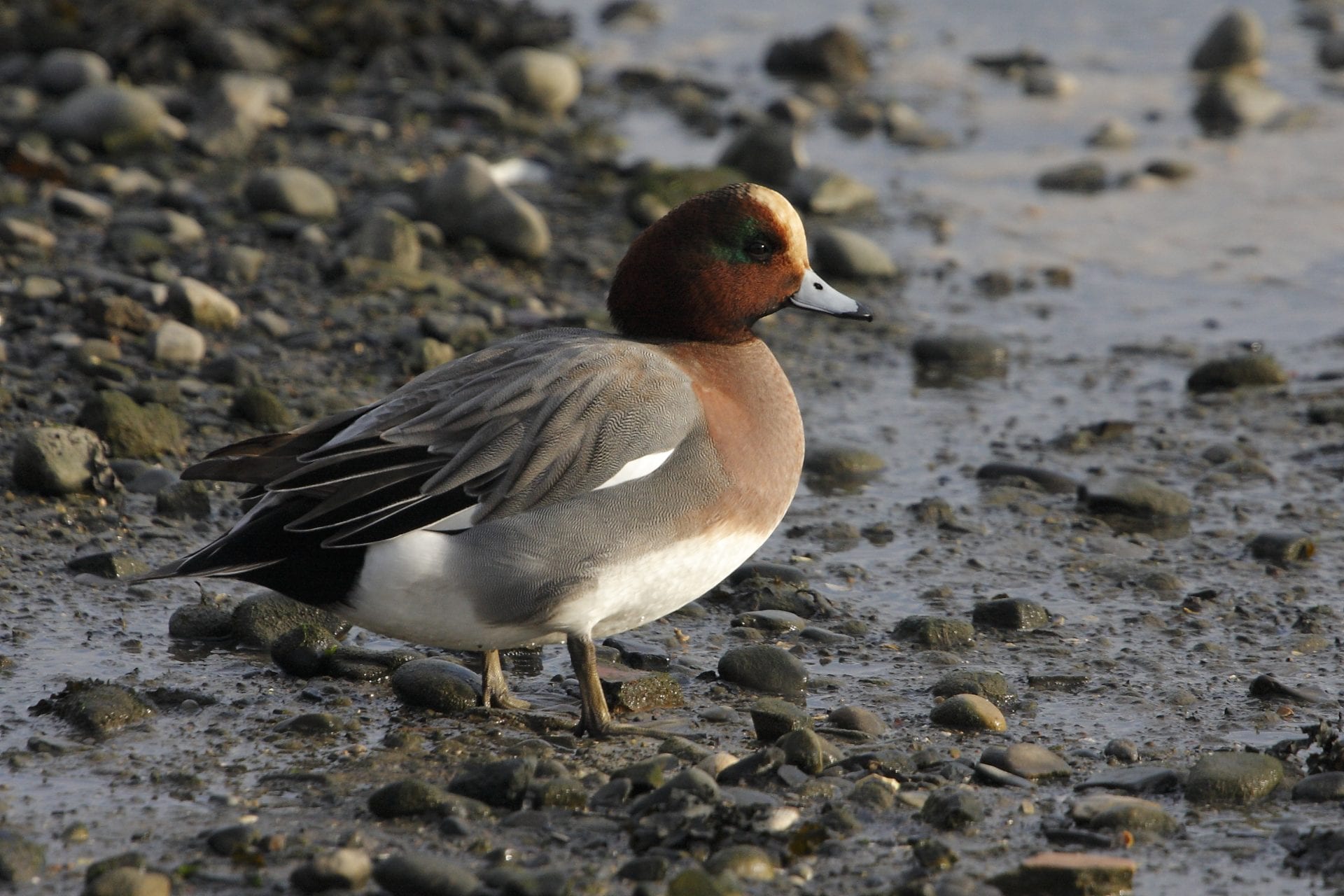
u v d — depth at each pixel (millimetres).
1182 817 8102
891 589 11375
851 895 7270
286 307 15852
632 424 8773
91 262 16234
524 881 7020
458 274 17375
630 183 20531
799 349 16641
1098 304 18312
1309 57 28688
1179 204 21797
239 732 8836
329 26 24891
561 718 9266
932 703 9555
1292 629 10758
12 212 17344
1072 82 27078
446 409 8766
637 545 8695
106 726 8719
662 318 9797
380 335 15305
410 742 8750
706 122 24750
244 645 10000
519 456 8609
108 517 11578
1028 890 7305
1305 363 16500
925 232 20562
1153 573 11586
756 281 9750
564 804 8016
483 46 26078
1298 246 20188
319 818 7852
